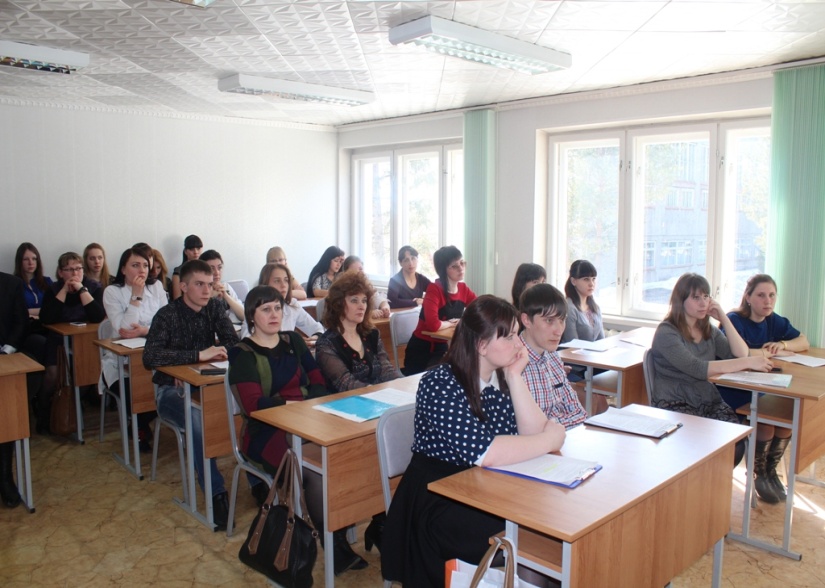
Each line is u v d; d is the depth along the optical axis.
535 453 1.84
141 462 3.75
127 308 3.89
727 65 4.17
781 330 3.50
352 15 3.17
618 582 1.61
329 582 2.24
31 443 4.09
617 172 5.24
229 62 4.18
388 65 4.27
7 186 5.37
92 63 4.18
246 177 6.77
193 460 3.01
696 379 2.99
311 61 4.15
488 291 5.80
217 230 6.61
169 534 2.89
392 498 2.13
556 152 5.54
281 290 3.95
